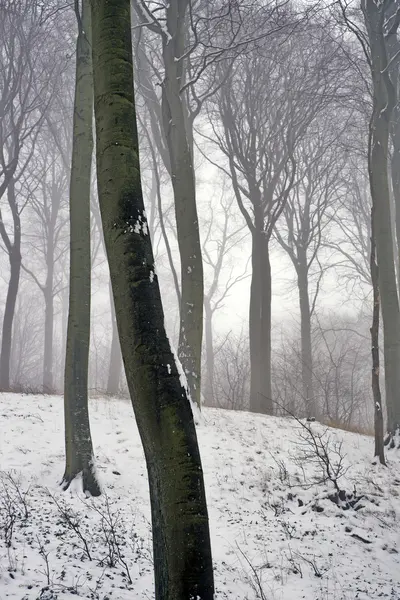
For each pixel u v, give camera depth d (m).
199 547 3.52
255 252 18.81
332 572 6.47
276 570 6.38
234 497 8.67
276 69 18.25
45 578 4.98
